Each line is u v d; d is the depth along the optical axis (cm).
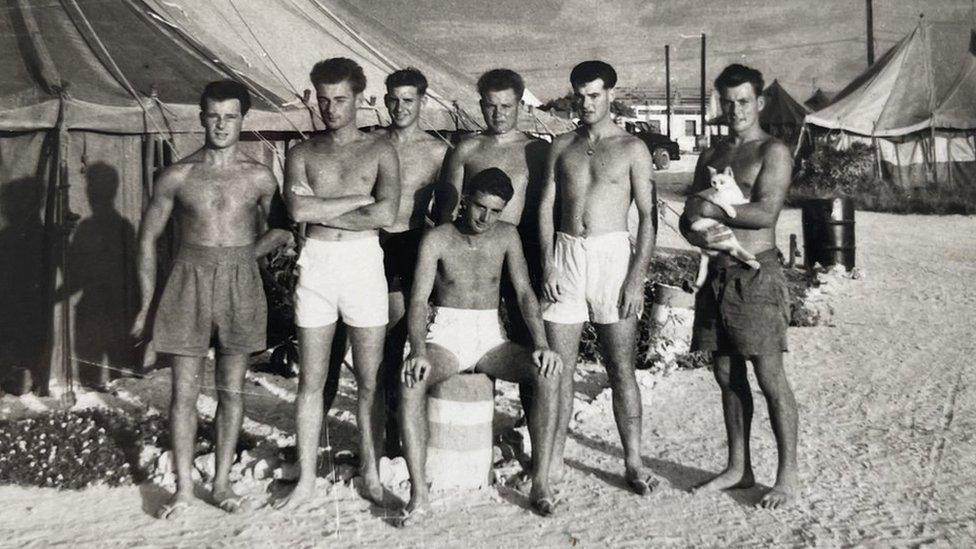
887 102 2788
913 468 531
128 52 673
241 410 465
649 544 416
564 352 495
